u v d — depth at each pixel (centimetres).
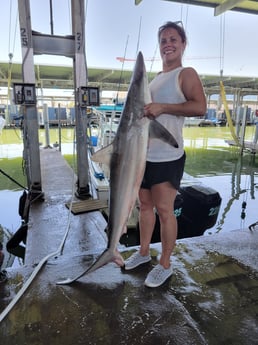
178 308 156
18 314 149
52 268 193
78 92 334
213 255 212
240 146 1000
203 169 789
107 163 156
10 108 1127
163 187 164
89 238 256
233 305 160
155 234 317
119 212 155
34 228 275
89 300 161
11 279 179
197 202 370
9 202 496
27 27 303
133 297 164
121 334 138
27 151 355
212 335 138
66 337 136
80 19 321
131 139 147
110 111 570
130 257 203
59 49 326
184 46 160
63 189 397
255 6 484
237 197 552
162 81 159
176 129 160
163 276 176
